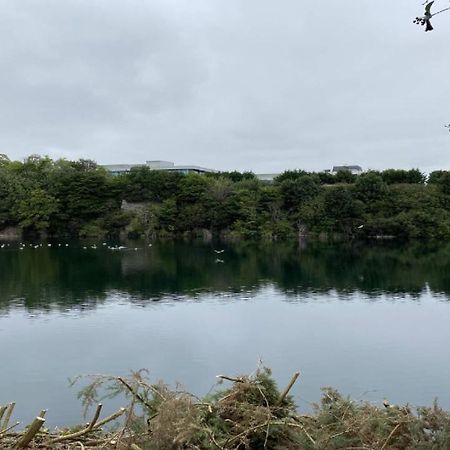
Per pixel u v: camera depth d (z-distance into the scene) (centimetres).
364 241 7844
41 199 8238
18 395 1772
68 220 8550
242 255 6388
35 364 2158
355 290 4056
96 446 393
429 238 7781
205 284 4403
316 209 8000
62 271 5147
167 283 4469
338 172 9881
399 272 4953
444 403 1666
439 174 9088
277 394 424
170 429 364
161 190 8819
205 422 386
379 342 2536
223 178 9356
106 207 8588
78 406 1633
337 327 2852
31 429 383
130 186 8781
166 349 2412
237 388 421
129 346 2459
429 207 7931
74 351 2366
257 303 3556
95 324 2917
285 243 7700
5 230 8544
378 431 377
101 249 7019
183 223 8388
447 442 353
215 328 2831
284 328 2841
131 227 8375
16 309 3344
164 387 421
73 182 8475
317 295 3859
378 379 1966
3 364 2158
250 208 8262
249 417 393
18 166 9331
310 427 391
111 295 3884
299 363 2197
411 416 379
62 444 398
